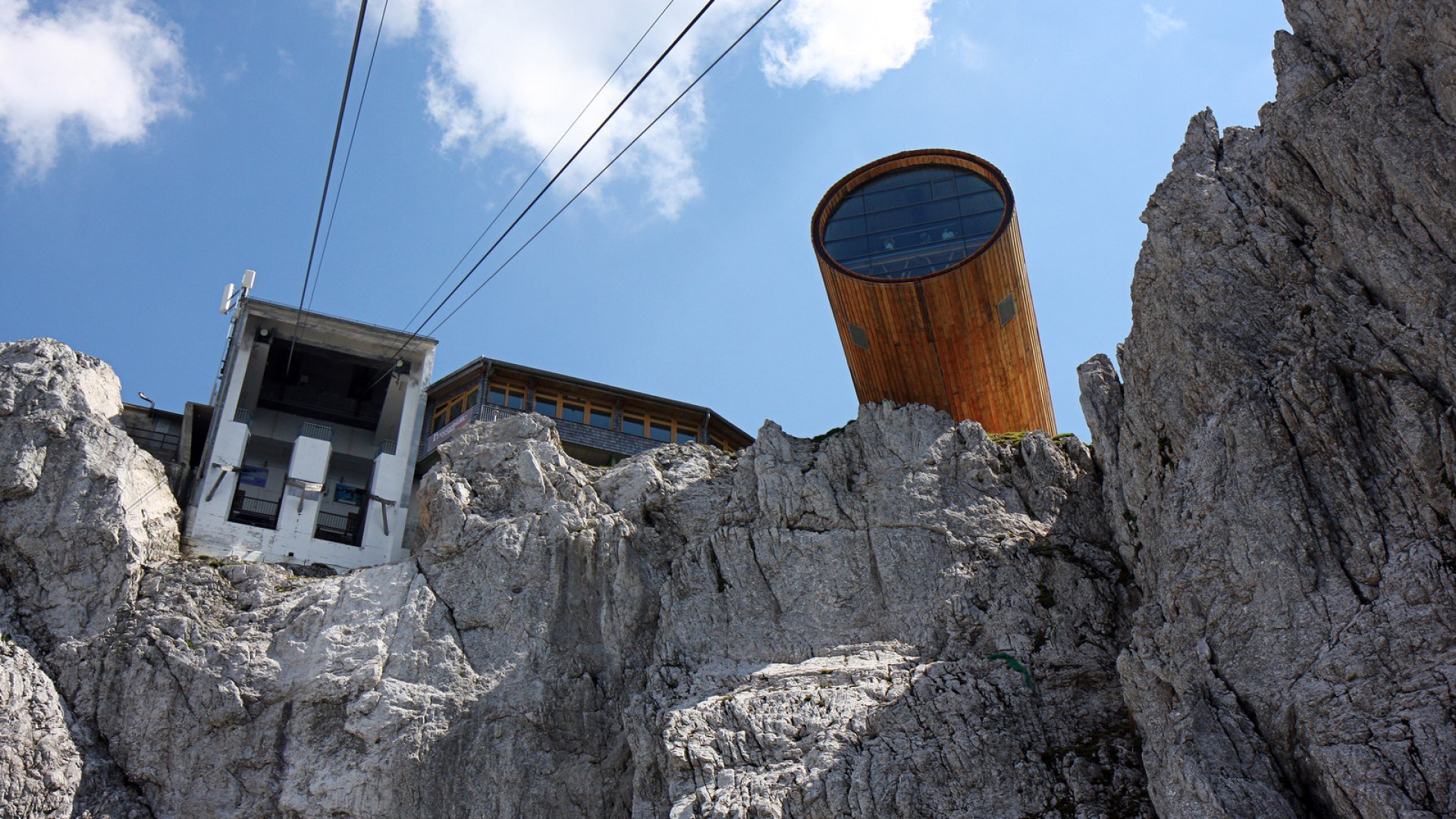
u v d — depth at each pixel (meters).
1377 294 27.72
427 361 49.00
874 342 44.00
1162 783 24.94
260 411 48.91
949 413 44.75
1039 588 33.56
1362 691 23.30
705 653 34.47
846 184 46.19
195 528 40.69
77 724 32.34
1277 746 24.09
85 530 35.56
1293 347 28.58
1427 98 27.22
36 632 33.91
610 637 35.44
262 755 32.34
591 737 33.41
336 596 35.91
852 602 34.84
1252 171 31.88
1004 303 42.62
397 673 33.84
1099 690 31.02
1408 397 25.61
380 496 44.34
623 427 49.28
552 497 38.41
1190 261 31.58
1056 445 38.38
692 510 38.81
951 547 35.41
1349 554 25.17
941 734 29.94
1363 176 27.89
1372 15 28.67
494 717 33.22
